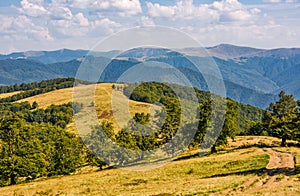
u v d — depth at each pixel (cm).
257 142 11600
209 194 3828
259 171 5369
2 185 7619
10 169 7669
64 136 9144
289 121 10544
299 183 4206
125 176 6094
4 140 8075
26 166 7825
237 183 4384
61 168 8731
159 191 4344
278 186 4097
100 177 6353
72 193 5047
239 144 11144
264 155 7412
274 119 11050
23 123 8388
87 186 5572
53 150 8869
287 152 8075
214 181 4766
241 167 6041
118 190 4903
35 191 5594
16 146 8081
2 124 8094
